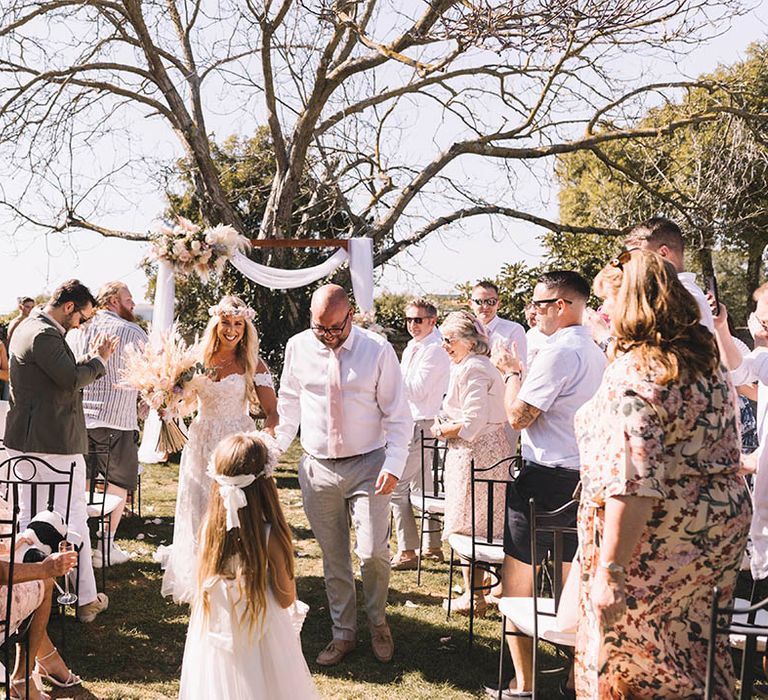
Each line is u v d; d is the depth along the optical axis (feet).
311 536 24.22
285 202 58.29
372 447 15.40
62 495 16.56
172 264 31.78
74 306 17.02
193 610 11.02
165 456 30.42
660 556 8.54
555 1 32.12
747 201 58.65
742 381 13.73
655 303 8.62
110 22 54.75
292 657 10.91
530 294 50.49
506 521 13.79
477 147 58.29
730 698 8.74
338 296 14.98
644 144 58.23
